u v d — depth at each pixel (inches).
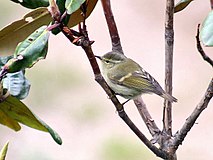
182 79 613.9
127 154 509.4
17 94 154.2
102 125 547.5
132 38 671.1
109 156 515.5
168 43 183.2
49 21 152.5
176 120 562.6
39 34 140.0
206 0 701.9
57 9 138.6
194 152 517.7
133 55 652.7
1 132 501.4
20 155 486.9
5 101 148.8
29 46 139.3
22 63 138.8
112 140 523.8
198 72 620.4
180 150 516.7
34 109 557.9
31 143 500.1
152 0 716.0
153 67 640.4
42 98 563.5
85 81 587.2
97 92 577.0
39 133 504.7
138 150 509.4
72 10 136.3
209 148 522.0
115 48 194.9
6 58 155.2
